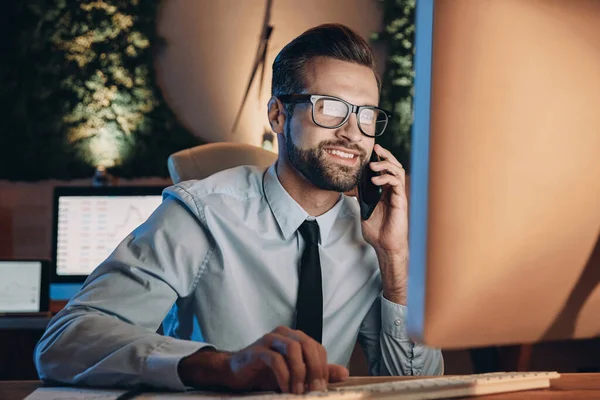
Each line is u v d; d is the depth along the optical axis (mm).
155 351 1050
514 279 815
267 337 959
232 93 4566
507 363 3164
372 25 4566
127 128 4508
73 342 1128
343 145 1446
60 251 3395
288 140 1482
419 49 776
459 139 772
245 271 1506
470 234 784
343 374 998
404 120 4500
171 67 4555
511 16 777
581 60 813
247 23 4566
